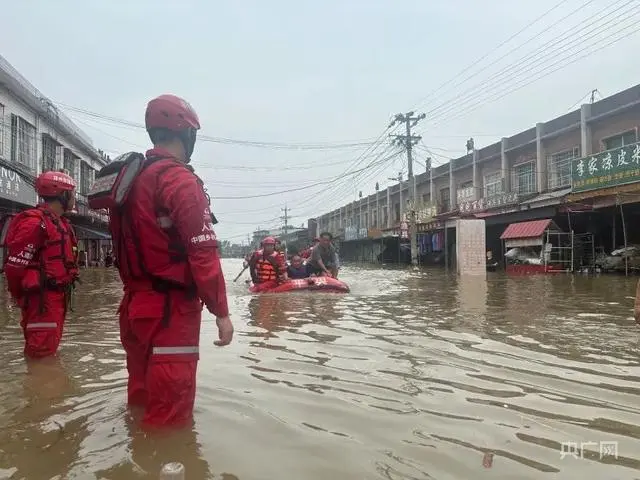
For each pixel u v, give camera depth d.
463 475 1.97
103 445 2.20
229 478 1.90
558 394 3.04
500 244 25.23
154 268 2.40
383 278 15.91
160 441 2.24
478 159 28.03
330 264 12.23
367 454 2.15
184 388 2.42
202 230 2.41
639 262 16.02
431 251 32.44
